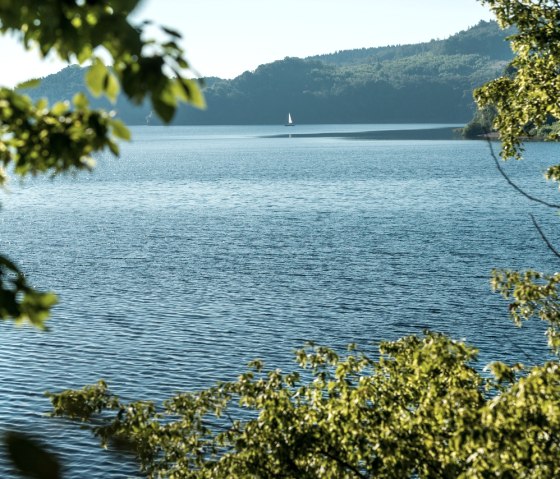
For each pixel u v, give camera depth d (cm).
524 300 2652
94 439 5791
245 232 16338
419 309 9806
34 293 669
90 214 19788
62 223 18175
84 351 8050
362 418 2138
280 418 2214
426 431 2092
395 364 2386
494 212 18750
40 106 778
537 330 8738
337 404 2209
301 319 9375
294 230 16500
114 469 5366
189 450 2261
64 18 575
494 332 8744
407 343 2444
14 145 790
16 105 758
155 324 9144
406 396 2309
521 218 17688
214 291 10944
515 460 1816
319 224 17300
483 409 1831
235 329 8912
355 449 2147
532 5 2802
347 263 12862
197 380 7262
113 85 616
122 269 12625
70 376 7319
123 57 586
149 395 6906
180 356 7912
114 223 18050
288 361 7750
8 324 8856
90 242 15388
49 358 7812
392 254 13588
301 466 2153
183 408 2308
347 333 8800
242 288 11106
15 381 7144
